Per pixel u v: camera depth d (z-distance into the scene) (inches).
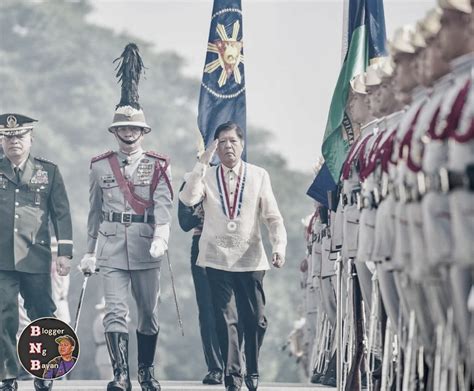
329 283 1428.4
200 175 1257.4
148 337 1296.8
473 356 830.5
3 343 1278.3
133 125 1291.8
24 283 1296.8
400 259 903.7
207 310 1455.5
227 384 1249.4
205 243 1264.8
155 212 1286.9
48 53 4579.2
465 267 835.4
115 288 1282.0
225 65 1414.9
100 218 1304.1
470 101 812.0
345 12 1338.6
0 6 4557.1
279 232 1272.1
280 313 4249.5
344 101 1226.6
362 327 1139.3
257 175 1275.8
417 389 924.6
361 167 1075.3
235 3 1416.1
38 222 1299.2
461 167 811.4
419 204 872.9
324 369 1473.9
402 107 1010.1
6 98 4490.7
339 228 1157.7
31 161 1305.4
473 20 864.3
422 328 915.4
